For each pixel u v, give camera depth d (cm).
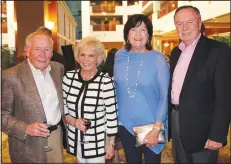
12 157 229
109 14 2947
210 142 217
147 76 237
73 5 2669
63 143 247
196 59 223
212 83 218
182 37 233
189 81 222
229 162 401
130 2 3058
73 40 1959
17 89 215
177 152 248
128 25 239
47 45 218
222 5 1154
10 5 1128
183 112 224
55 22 1016
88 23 2588
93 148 237
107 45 2794
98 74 240
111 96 238
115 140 255
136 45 239
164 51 2138
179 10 236
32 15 802
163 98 236
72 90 239
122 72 245
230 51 218
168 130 254
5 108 214
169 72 240
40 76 225
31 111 216
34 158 224
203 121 221
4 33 1107
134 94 240
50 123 222
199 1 1372
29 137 223
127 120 245
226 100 212
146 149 249
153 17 2228
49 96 227
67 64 418
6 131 213
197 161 235
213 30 1577
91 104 233
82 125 227
